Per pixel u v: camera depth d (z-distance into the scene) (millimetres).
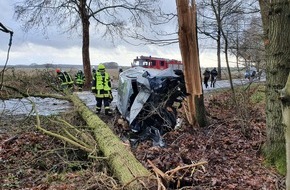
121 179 4406
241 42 10078
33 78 14594
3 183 5281
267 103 5750
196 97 8312
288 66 5324
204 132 7895
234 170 5363
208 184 4672
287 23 5246
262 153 5887
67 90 13789
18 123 9070
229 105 10891
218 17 9781
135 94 7867
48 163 6293
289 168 1932
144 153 6098
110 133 6383
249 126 7730
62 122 7641
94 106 13336
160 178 4258
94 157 5402
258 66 9219
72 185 4855
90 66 24922
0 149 6871
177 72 7613
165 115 7543
